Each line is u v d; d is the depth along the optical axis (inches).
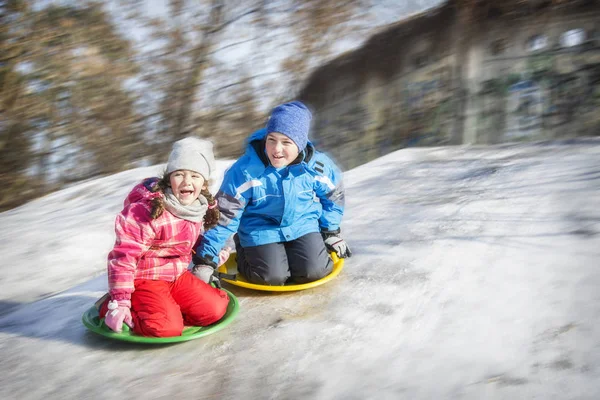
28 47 435.5
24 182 456.8
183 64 492.1
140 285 115.3
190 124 502.3
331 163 141.9
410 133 459.2
